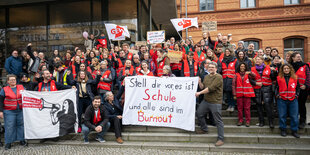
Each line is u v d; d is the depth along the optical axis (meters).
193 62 6.95
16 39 12.05
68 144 5.41
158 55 7.20
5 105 5.29
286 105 5.19
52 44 11.82
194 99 5.46
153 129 5.70
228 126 5.58
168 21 16.61
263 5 13.20
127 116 5.74
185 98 5.55
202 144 5.09
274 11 13.02
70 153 4.84
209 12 13.88
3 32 12.14
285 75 5.18
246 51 7.72
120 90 5.91
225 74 6.27
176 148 5.00
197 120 5.91
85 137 5.37
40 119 5.44
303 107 5.39
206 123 5.89
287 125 5.62
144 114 5.73
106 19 11.50
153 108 5.72
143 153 4.79
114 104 5.79
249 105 5.55
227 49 6.44
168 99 5.68
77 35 11.64
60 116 5.62
